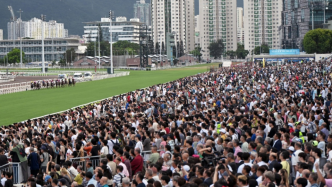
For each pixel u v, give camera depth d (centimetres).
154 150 2567
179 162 2248
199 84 9062
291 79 8769
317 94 5966
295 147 2377
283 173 1920
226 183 1828
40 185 2327
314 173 1870
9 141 3906
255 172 2047
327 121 3456
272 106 4762
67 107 8556
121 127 3878
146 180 2100
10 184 2227
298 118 3828
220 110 4578
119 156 2511
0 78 16738
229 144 2508
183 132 3156
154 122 3900
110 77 17525
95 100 9669
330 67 11562
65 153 3219
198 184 1844
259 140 2592
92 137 3338
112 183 2206
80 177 2411
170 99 6244
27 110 8262
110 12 19712
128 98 7538
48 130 4088
